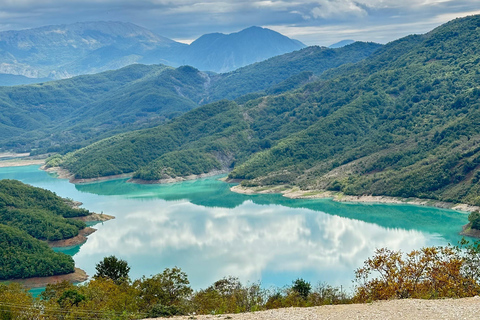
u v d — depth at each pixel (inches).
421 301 2155.5
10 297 3344.0
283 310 2262.6
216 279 5674.2
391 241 7042.3
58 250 7721.5
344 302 3223.4
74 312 3142.2
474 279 2760.8
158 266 6328.7
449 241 6884.8
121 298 3380.9
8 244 6865.2
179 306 3329.2
